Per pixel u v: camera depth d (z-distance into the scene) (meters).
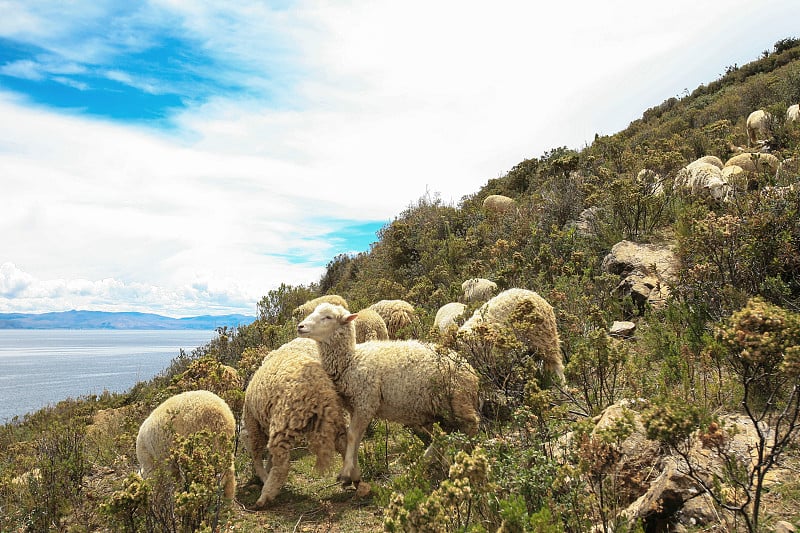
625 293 7.97
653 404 3.12
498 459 3.71
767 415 3.94
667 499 3.09
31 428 11.29
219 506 3.78
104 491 5.59
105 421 10.40
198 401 5.07
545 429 3.95
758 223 5.74
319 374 5.31
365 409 5.27
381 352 5.40
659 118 31.73
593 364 4.87
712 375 4.87
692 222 7.61
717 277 5.88
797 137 12.34
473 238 14.78
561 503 3.15
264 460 6.40
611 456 3.10
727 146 17.17
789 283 5.48
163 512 4.01
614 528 2.88
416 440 4.14
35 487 5.02
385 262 17.89
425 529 2.81
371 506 4.74
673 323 6.19
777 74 25.39
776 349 2.74
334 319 5.40
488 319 6.39
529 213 14.34
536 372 6.11
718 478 2.98
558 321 7.10
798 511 2.92
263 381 5.44
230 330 12.20
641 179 12.16
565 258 10.16
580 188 13.38
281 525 4.52
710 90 33.03
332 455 5.12
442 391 4.97
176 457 3.99
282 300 14.48
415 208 21.89
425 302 11.66
